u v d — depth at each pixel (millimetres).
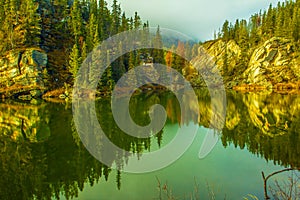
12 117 37750
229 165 15602
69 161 18234
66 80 75000
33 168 17250
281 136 23359
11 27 80500
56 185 14320
